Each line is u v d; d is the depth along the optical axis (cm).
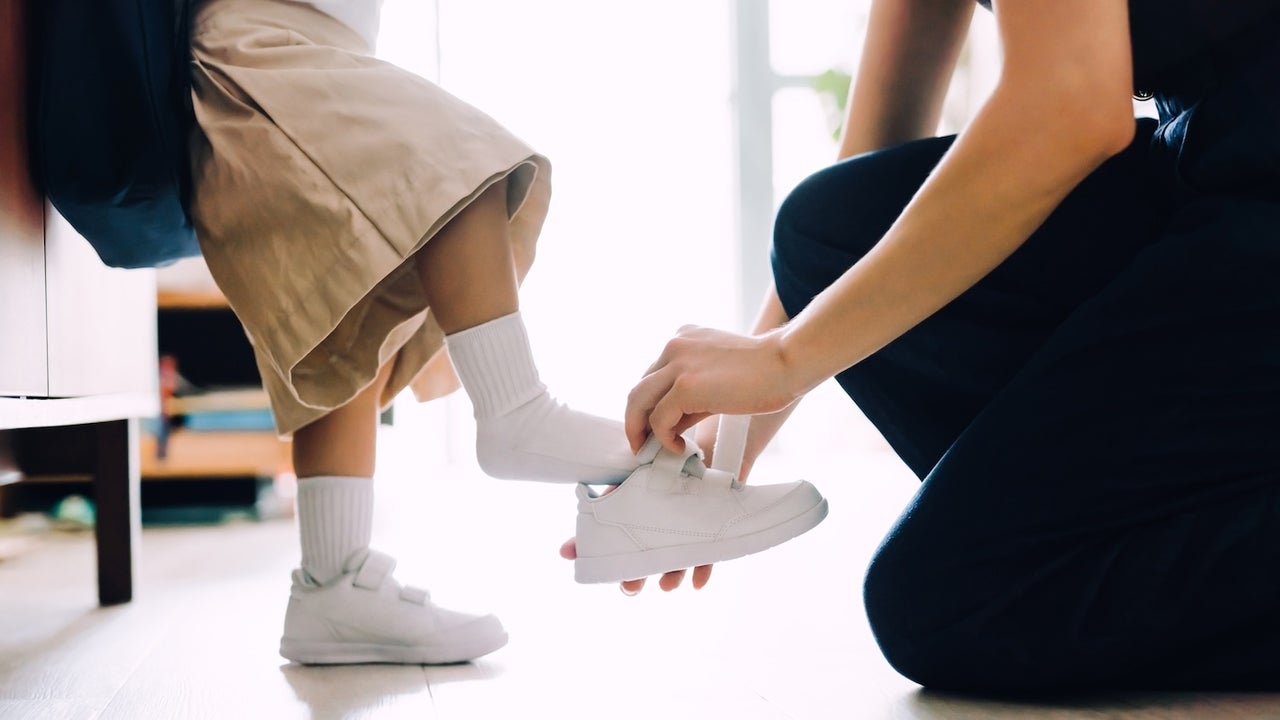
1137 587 83
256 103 96
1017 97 74
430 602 109
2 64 105
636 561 90
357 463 110
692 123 423
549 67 410
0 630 127
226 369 303
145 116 97
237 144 95
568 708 87
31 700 93
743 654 107
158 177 99
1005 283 98
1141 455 82
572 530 224
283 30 101
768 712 84
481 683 97
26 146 111
